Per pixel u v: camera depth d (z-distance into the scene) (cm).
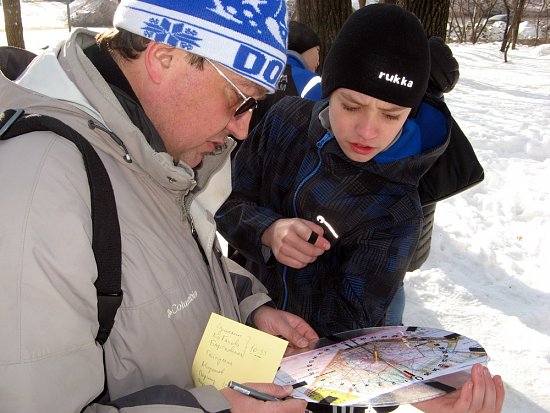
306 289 188
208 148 140
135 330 116
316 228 172
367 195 180
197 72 122
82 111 115
